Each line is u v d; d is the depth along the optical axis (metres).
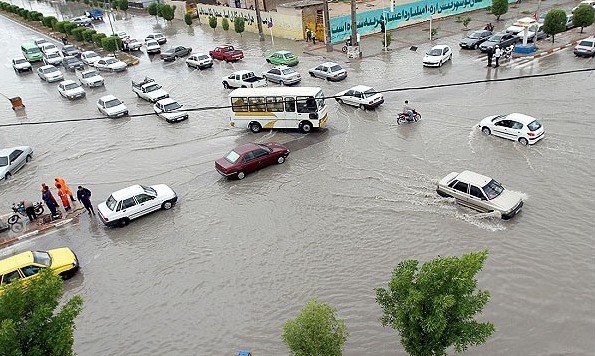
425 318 9.57
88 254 18.89
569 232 17.02
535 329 13.60
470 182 18.78
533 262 15.91
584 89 28.30
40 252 17.75
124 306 16.09
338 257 17.25
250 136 28.00
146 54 50.69
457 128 25.55
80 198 20.95
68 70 46.12
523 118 23.20
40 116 34.81
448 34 44.84
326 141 26.05
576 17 39.16
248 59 44.47
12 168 26.45
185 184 23.41
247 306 15.60
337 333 10.91
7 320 8.41
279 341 14.21
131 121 32.25
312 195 21.20
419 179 21.34
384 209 19.59
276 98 27.02
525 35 35.91
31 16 71.31
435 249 17.08
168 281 17.02
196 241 19.02
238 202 21.39
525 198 19.11
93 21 72.38
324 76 35.88
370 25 47.22
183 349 14.30
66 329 9.01
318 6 51.59
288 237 18.64
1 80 45.41
